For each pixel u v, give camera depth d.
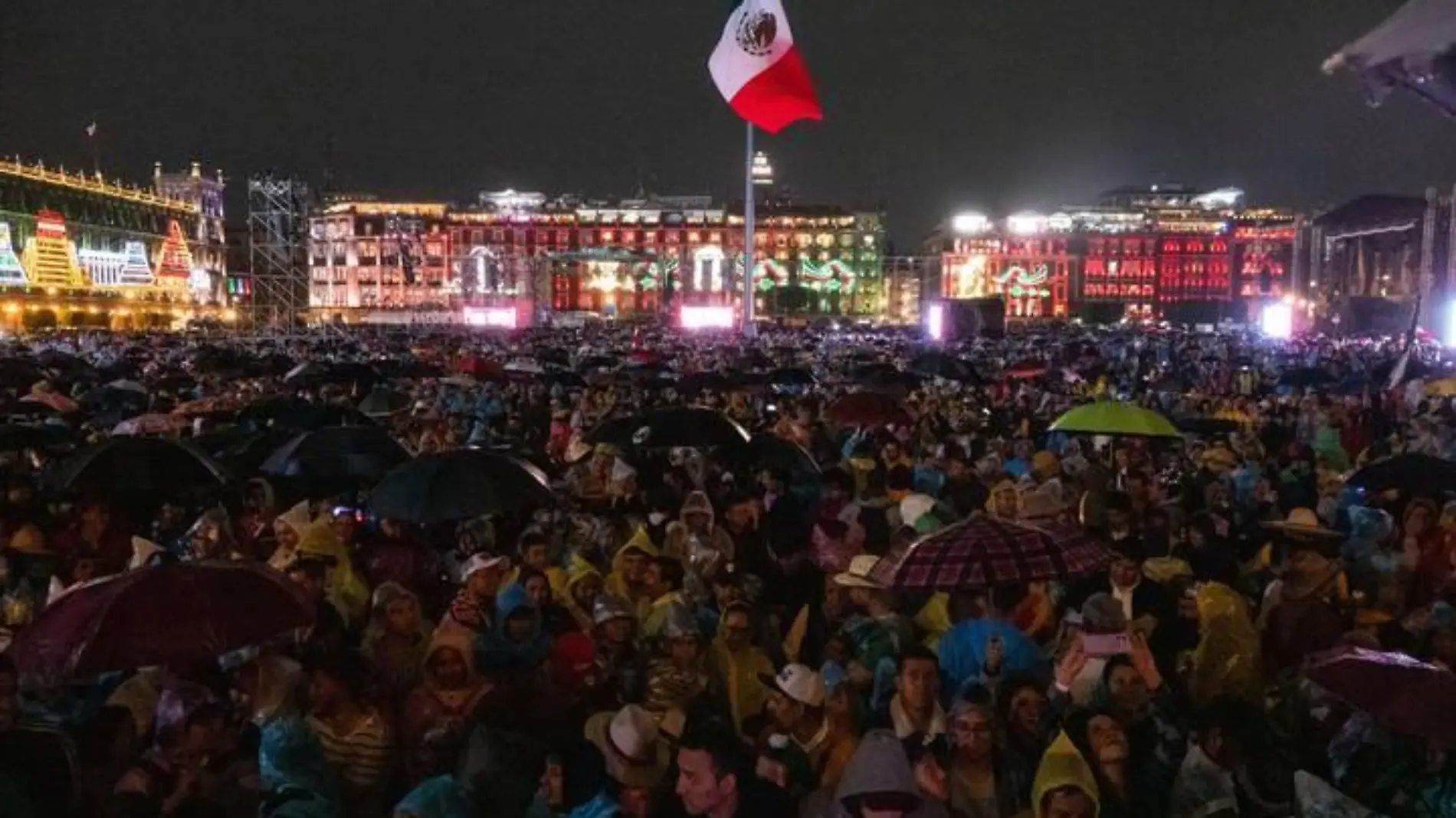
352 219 153.62
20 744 5.59
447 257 157.00
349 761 6.32
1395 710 6.07
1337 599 8.98
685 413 13.00
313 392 22.78
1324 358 41.91
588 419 18.09
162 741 6.04
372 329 91.75
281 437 13.15
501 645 7.36
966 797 6.13
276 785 5.83
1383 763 6.40
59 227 105.12
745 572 9.61
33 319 100.88
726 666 7.52
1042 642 8.50
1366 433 18.92
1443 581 9.84
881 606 8.28
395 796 6.21
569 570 9.22
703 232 166.62
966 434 17.27
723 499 11.33
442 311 138.25
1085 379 31.05
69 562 9.44
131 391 20.62
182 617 5.91
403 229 153.25
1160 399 23.97
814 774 6.46
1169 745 6.48
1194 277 172.25
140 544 8.93
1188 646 8.43
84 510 10.36
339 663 6.37
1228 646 7.94
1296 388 26.22
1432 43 4.91
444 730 6.13
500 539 10.82
